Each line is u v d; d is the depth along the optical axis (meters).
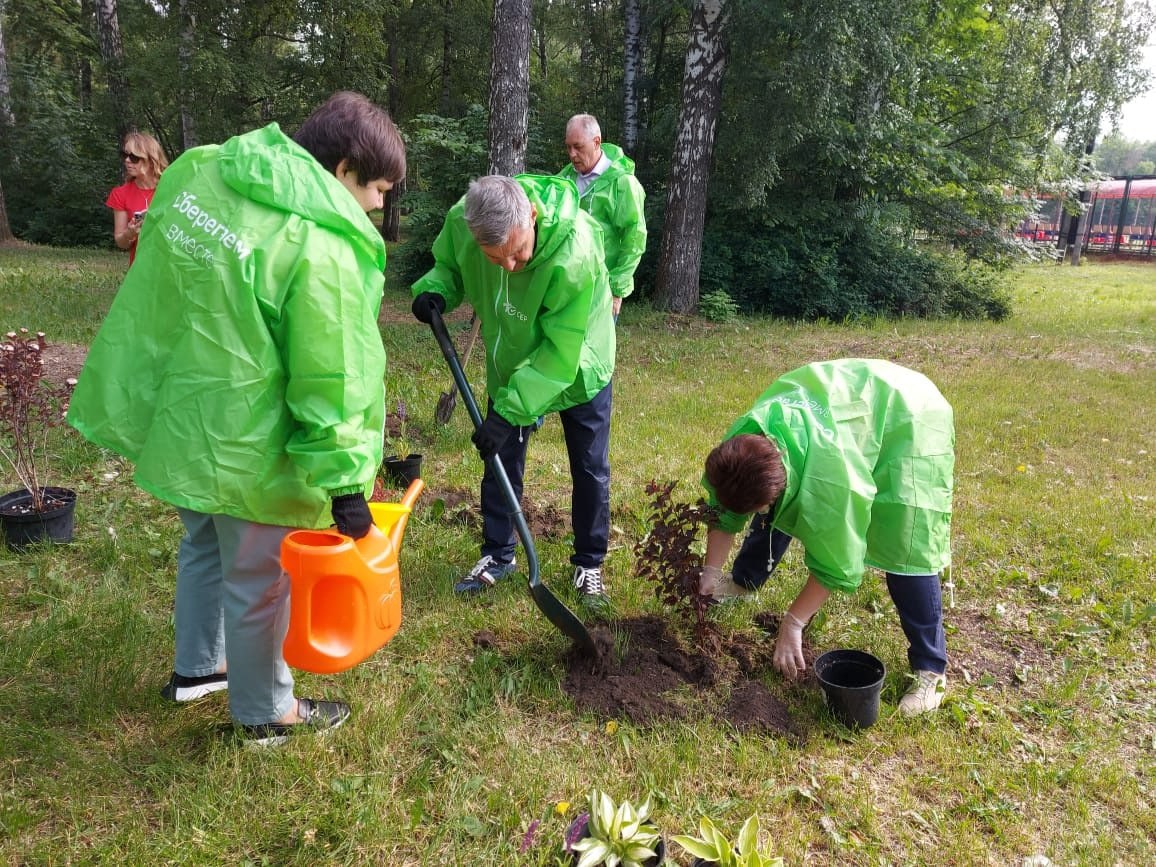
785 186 13.63
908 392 2.78
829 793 2.51
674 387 7.73
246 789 2.28
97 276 11.51
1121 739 2.88
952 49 14.40
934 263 14.11
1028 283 20.73
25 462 4.38
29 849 2.05
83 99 26.14
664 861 2.11
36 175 20.62
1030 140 14.24
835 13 10.23
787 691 3.01
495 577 3.58
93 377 2.11
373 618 2.13
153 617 3.11
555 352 2.96
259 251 1.93
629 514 4.43
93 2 22.31
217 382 1.98
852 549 2.58
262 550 2.18
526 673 2.93
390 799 2.34
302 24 19.47
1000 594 3.87
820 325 12.33
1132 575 4.04
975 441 6.22
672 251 12.09
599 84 18.86
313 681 2.82
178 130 23.48
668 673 3.04
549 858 2.19
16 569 3.37
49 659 2.78
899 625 3.48
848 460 2.58
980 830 2.45
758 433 2.67
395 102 22.28
